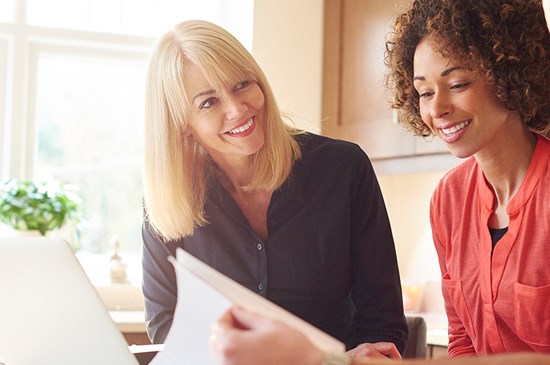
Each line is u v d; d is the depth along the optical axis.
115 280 4.22
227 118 1.88
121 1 4.42
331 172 2.02
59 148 4.39
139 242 4.48
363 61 3.96
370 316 2.01
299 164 2.02
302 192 2.00
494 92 1.68
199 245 2.05
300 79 4.23
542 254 1.69
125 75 4.48
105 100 4.45
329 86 4.20
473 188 1.88
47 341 1.35
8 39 4.27
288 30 4.22
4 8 4.27
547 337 1.70
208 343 0.87
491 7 1.65
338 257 2.00
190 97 1.90
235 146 1.91
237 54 1.89
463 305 1.90
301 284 1.99
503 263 1.76
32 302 1.37
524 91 1.67
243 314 0.84
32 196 3.99
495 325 1.79
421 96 1.75
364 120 3.95
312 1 4.26
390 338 1.97
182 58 1.90
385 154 3.80
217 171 2.05
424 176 4.29
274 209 2.00
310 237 1.99
